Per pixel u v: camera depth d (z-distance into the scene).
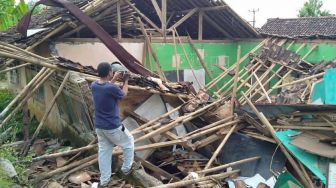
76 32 11.20
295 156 6.32
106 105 5.39
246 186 6.71
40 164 7.41
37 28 11.96
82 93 7.36
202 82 14.05
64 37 10.91
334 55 11.98
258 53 13.18
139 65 9.82
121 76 7.27
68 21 10.15
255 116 7.43
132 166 6.25
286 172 6.43
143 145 7.52
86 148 6.99
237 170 7.11
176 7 13.59
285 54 12.21
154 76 9.70
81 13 9.78
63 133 9.67
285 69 11.96
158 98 8.17
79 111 8.36
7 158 6.77
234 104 8.02
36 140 9.54
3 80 17.41
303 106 6.48
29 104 12.23
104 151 5.76
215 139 7.52
